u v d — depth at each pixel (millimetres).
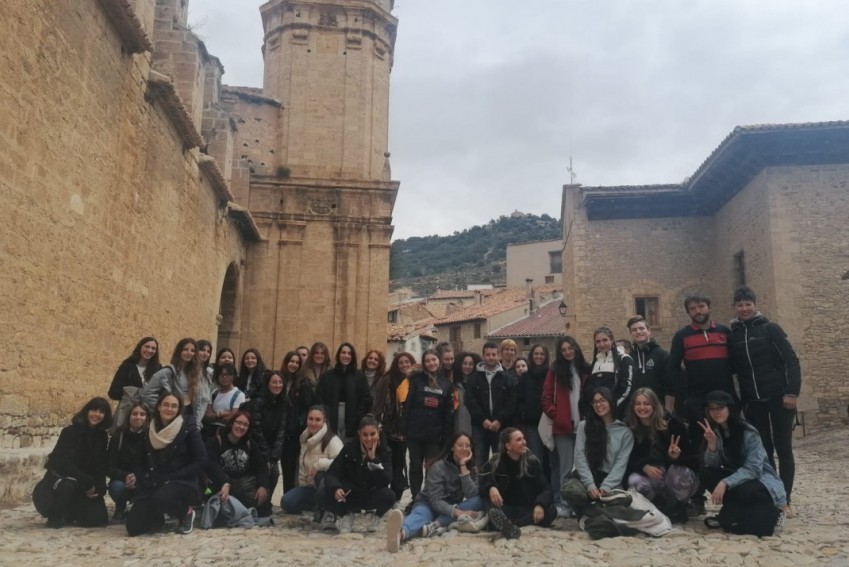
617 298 24266
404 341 46375
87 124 10359
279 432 8234
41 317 9156
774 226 19172
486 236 113938
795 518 7543
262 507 7770
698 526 7125
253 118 27094
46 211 9133
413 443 8070
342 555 5914
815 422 18266
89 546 6059
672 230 24438
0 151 7844
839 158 19297
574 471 7246
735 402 7332
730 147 19719
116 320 12016
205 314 19297
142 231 13297
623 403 7719
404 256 115812
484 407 8547
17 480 7984
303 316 25531
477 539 6512
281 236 25906
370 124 28141
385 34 29203
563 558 5703
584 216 24922
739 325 7801
